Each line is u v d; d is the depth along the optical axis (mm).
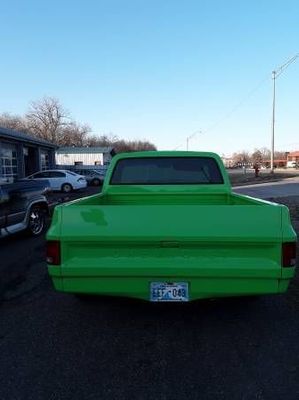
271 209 4082
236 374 3736
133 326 4863
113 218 4137
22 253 9031
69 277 4188
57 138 89625
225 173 6863
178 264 4113
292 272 4082
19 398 3402
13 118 90688
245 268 4062
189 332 4680
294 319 5059
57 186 31859
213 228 4082
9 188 9859
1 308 5527
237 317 5121
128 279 4176
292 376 3689
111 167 6879
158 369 3842
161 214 4121
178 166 6879
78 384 3602
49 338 4547
